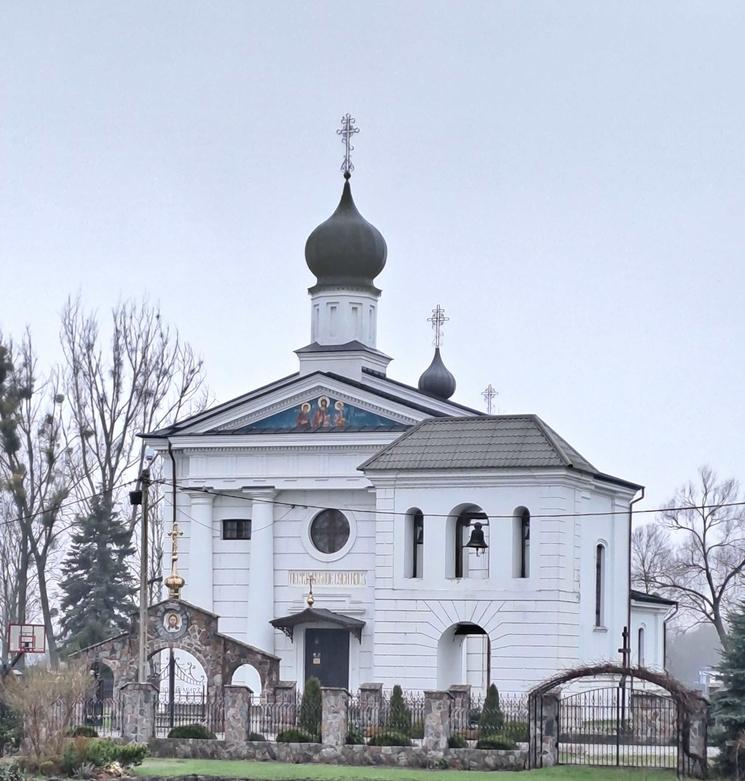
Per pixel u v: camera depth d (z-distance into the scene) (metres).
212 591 100.88
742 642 67.12
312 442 98.81
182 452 101.69
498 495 86.31
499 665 85.25
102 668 85.94
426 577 86.94
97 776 65.38
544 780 63.69
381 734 70.06
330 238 108.62
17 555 117.88
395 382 104.38
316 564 98.94
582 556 88.81
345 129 111.00
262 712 74.50
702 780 64.25
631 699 73.69
